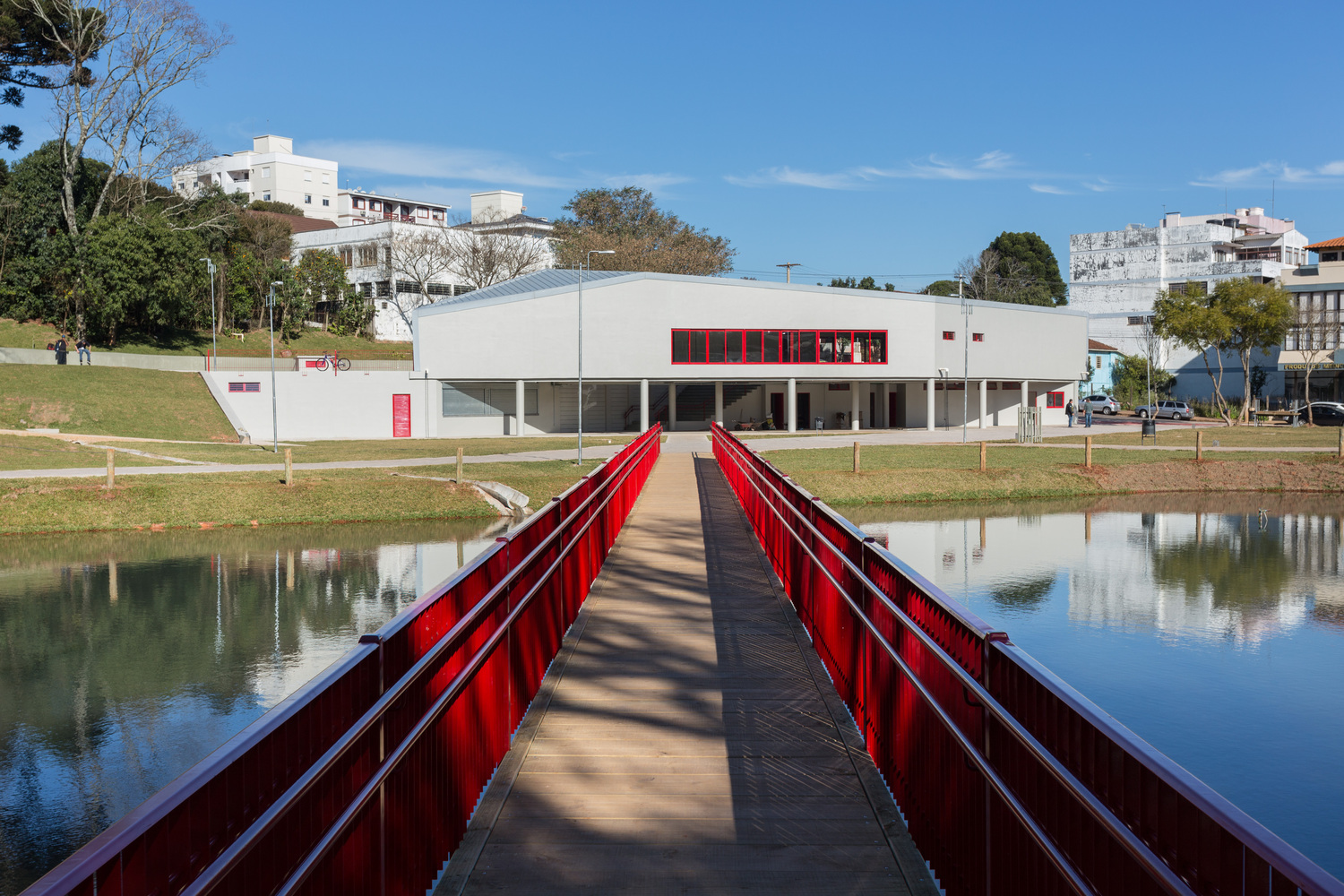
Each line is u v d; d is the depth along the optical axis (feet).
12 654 51.39
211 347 230.07
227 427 162.81
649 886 14.78
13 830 31.83
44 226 220.02
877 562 20.38
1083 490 116.67
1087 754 9.98
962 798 14.05
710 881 14.96
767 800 17.98
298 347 245.65
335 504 97.40
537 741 21.20
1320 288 244.22
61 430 149.69
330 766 10.41
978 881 13.29
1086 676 48.52
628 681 25.73
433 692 15.06
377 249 290.56
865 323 182.09
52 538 86.48
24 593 65.10
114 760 37.65
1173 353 286.66
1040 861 11.13
